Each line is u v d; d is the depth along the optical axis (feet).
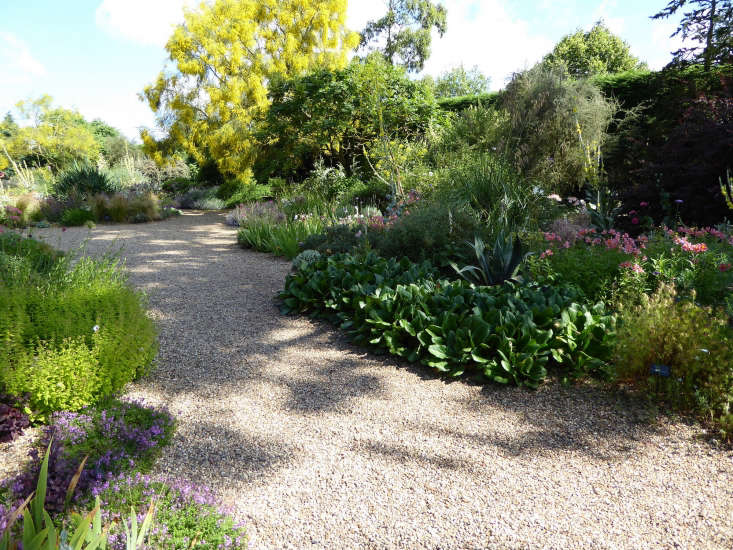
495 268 16.10
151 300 16.49
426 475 7.57
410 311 12.44
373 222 22.89
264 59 64.80
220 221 42.24
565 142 32.07
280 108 45.68
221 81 64.59
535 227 21.04
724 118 21.20
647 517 6.61
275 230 26.73
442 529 6.40
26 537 4.02
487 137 35.45
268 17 64.85
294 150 47.24
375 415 9.39
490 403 9.84
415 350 11.87
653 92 34.83
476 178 25.30
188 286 18.44
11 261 13.23
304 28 65.72
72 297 10.77
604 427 8.91
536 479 7.47
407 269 17.06
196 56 63.87
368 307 13.05
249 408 9.61
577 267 14.87
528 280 14.78
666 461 7.89
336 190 38.37
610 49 86.84
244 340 13.19
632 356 9.86
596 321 11.29
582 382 10.57
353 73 42.19
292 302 15.52
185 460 7.81
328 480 7.42
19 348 8.68
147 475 7.02
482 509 6.79
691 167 20.49
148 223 40.32
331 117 43.32
